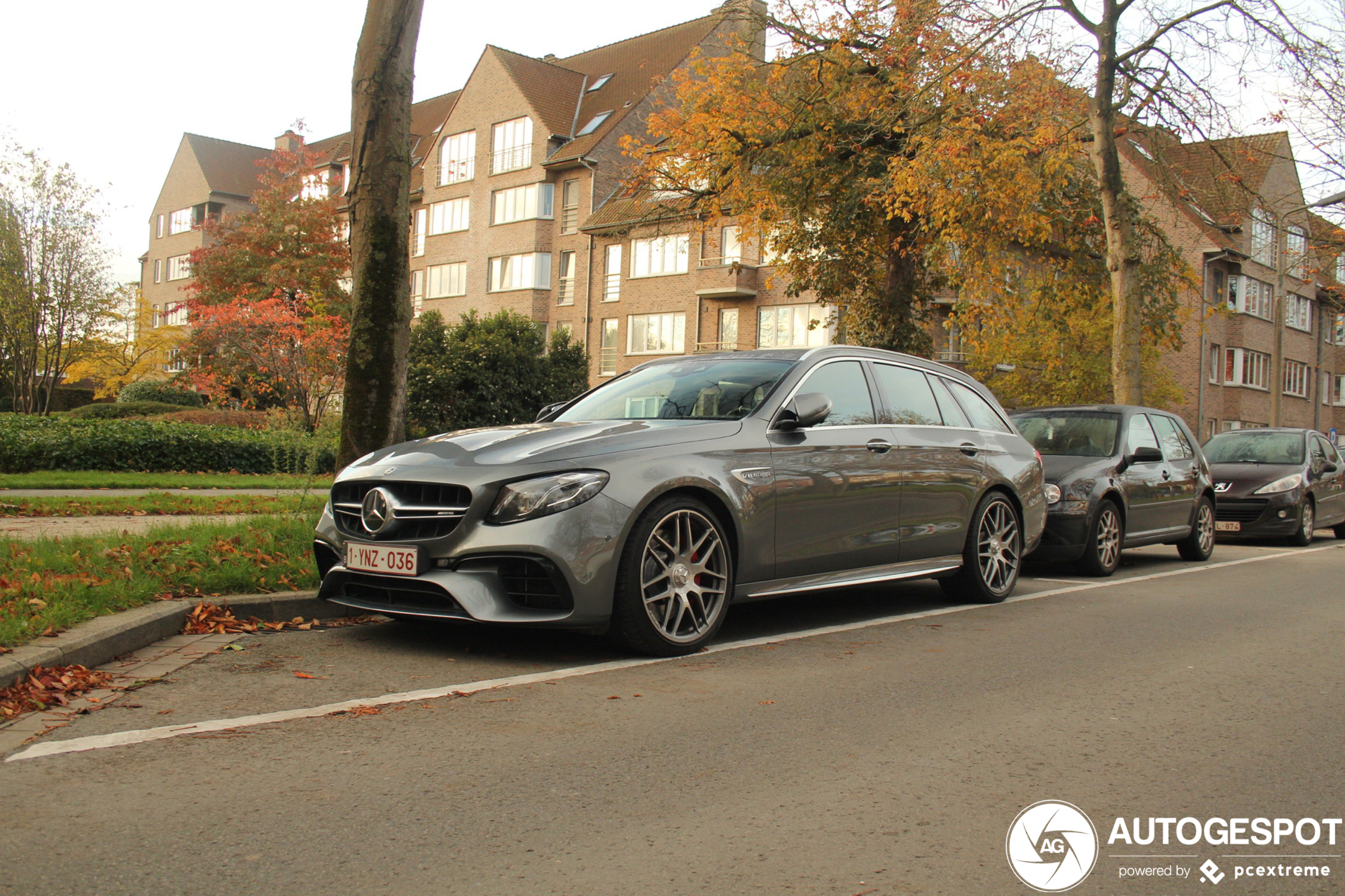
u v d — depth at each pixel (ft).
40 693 13.53
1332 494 49.29
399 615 16.42
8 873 8.48
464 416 97.55
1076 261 62.85
